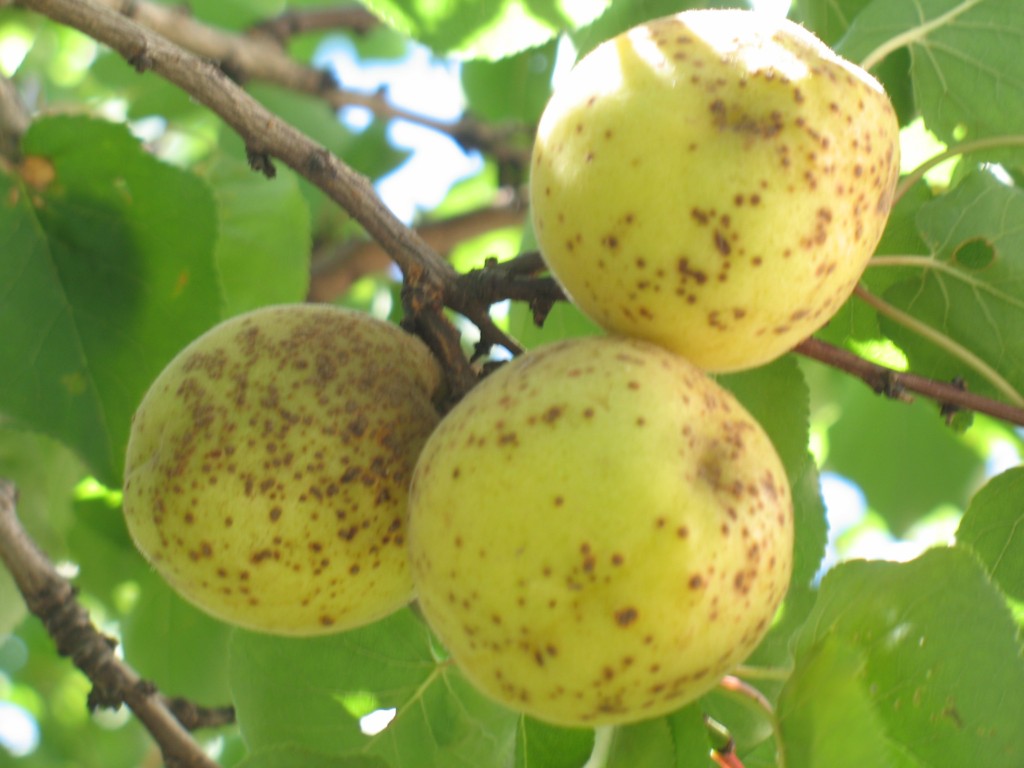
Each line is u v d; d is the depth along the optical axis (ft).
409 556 1.06
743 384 1.24
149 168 1.26
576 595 1.01
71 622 1.26
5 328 1.26
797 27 1.09
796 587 1.30
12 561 1.26
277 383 1.11
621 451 1.01
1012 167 1.31
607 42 1.09
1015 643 1.11
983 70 1.25
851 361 1.16
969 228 1.23
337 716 1.25
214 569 1.11
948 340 1.22
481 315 1.15
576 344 1.06
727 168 1.05
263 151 1.18
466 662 1.05
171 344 1.27
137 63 1.18
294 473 1.10
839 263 1.07
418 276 1.15
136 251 1.27
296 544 1.10
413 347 1.15
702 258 1.05
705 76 1.06
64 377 1.27
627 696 1.03
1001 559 1.25
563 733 1.18
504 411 1.03
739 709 1.24
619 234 1.05
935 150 1.34
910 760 1.11
